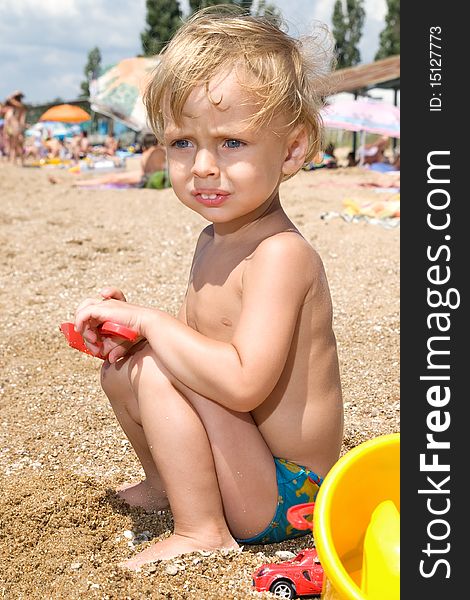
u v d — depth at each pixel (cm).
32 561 195
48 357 379
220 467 193
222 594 178
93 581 182
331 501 163
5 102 1814
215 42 186
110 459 267
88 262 592
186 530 197
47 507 221
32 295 500
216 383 184
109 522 217
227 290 199
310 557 184
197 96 184
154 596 176
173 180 196
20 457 269
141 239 678
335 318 423
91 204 960
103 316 197
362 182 1291
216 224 205
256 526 199
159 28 3481
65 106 2334
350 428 285
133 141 2873
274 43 193
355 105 1578
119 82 1203
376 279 514
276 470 199
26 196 1059
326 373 201
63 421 301
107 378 207
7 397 327
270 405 198
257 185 188
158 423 192
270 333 184
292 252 190
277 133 190
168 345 189
